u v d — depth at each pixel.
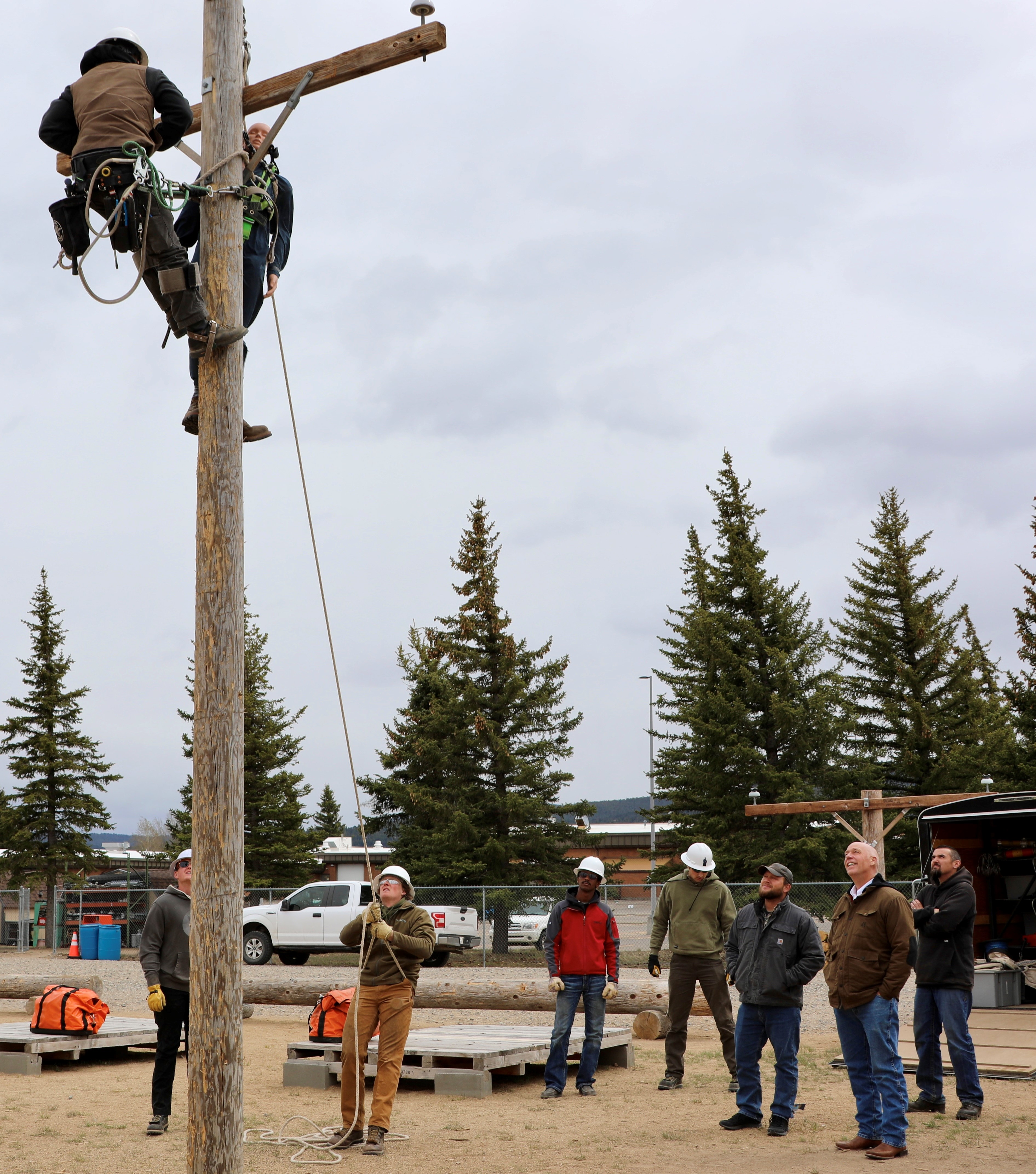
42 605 39.97
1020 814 12.95
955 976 9.32
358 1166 7.73
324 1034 11.26
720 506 37.38
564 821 35.19
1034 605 35.50
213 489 5.82
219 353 5.91
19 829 38.81
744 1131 8.84
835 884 29.28
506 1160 7.87
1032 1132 8.63
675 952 10.92
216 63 6.19
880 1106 8.24
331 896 27.56
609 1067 12.15
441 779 33.97
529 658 33.91
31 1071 11.72
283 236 6.80
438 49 6.13
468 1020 16.48
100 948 31.14
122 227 5.65
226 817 5.59
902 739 37.12
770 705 34.69
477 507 34.28
